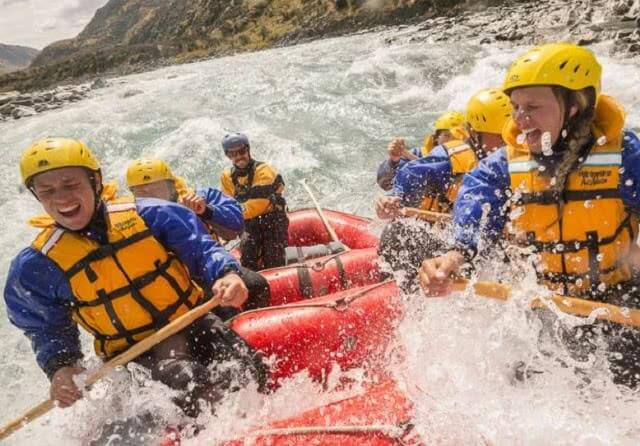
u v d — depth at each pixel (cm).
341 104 1332
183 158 1066
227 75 2197
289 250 529
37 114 1872
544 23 1975
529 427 262
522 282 265
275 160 992
